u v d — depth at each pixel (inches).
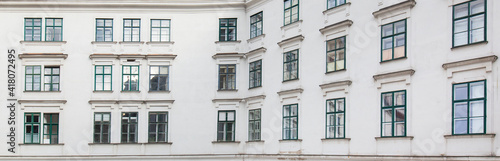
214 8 1139.9
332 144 880.3
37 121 1109.7
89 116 1114.7
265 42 1063.0
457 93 705.6
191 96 1127.0
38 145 1097.4
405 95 767.7
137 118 1120.2
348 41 871.7
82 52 1127.0
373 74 821.9
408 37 773.9
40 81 1119.0
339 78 882.1
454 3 717.3
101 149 1107.3
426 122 735.1
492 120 659.4
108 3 1134.4
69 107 1114.7
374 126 810.2
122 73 1125.7
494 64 664.4
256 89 1077.8
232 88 1125.7
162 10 1142.3
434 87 729.6
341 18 892.0
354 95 852.6
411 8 774.5
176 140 1115.9
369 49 834.8
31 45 1123.3
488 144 659.4
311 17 955.3
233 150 1103.0
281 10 1029.2
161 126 1122.7
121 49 1130.7
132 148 1110.4
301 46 969.5
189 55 1137.4
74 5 1130.0
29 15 1125.1
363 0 853.2
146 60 1128.2
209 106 1123.9
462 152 687.1
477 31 691.4
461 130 695.7
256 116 1075.3
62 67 1121.4
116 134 1113.4
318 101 918.4
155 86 1130.0
